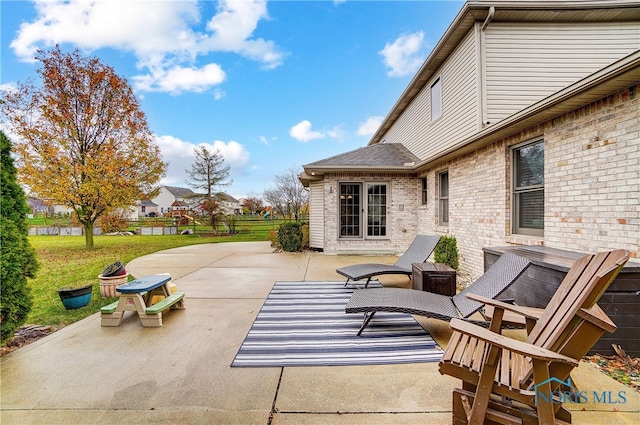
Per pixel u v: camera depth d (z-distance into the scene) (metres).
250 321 3.96
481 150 6.08
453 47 7.60
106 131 12.16
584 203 3.77
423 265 5.05
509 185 5.31
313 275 6.80
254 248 12.02
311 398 2.30
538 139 4.62
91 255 10.34
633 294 2.82
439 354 3.03
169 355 3.02
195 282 6.15
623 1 6.18
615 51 6.71
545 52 6.64
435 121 8.71
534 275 3.37
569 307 2.00
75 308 4.53
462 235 6.88
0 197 3.01
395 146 11.76
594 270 2.04
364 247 9.80
